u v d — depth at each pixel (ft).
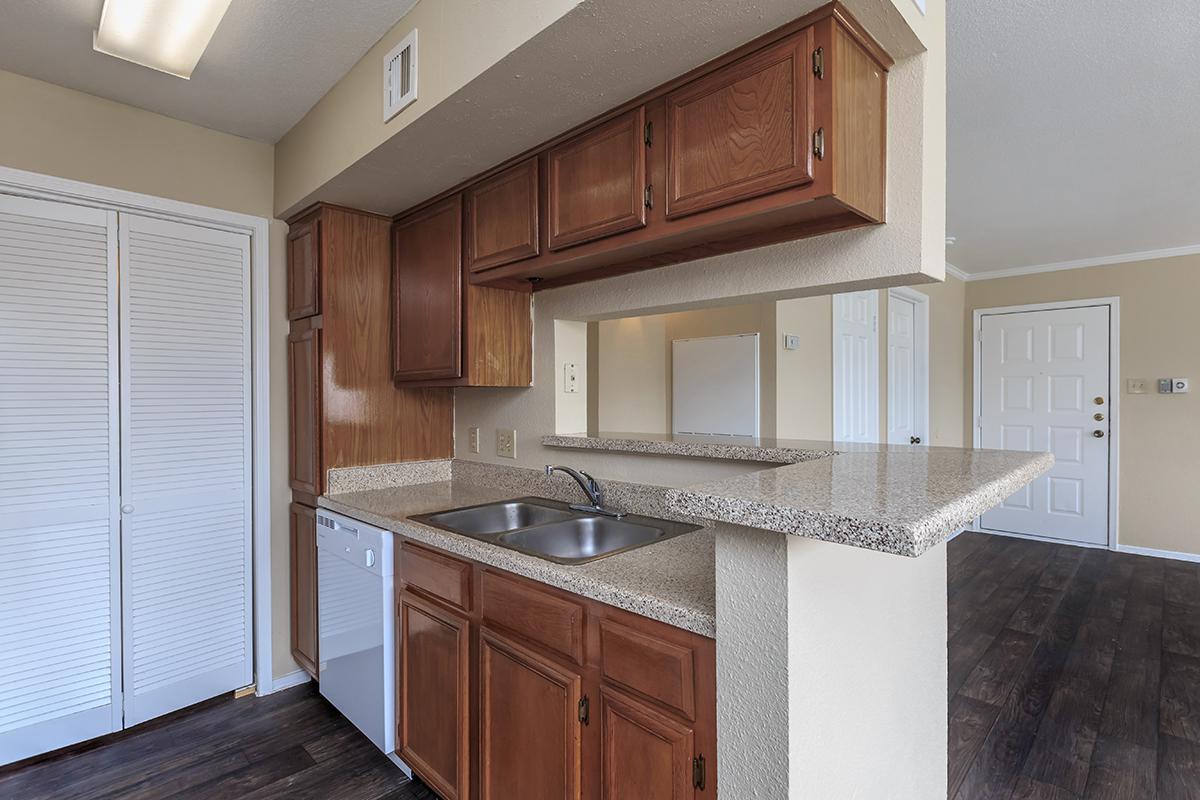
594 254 5.44
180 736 7.04
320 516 7.34
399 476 8.21
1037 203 11.10
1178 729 7.18
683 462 5.89
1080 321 15.62
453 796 5.31
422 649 5.71
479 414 8.30
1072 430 15.80
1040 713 7.56
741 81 4.18
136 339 7.13
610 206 5.16
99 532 6.90
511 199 6.22
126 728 7.09
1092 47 6.23
